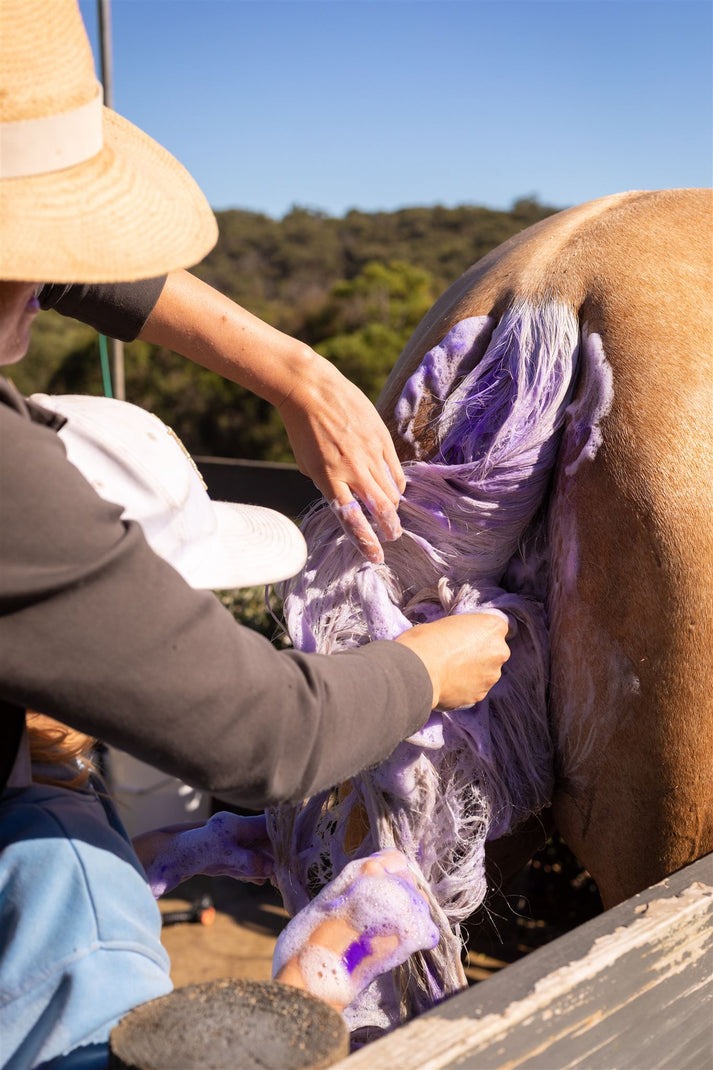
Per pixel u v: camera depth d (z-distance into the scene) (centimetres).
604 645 153
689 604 145
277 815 165
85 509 86
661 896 116
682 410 150
